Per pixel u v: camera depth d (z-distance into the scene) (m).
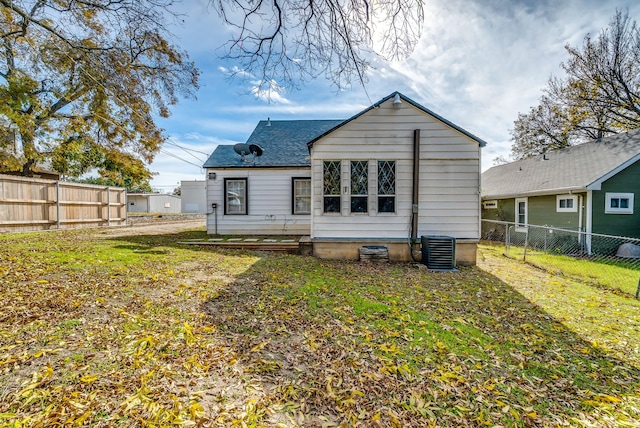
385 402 2.15
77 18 5.95
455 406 2.15
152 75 7.72
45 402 1.88
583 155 11.95
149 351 2.57
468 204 7.39
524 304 4.48
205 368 2.41
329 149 7.52
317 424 1.91
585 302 4.62
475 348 3.02
